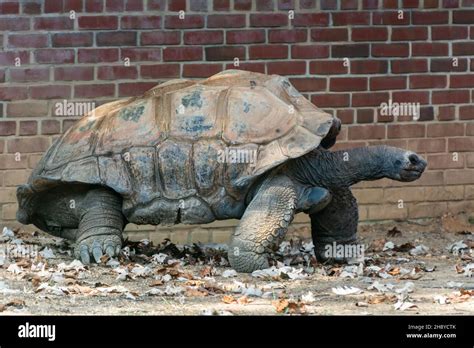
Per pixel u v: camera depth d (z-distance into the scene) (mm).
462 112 12109
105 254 9766
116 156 9797
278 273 9328
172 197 9688
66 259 10016
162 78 11648
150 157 9703
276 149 9539
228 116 9695
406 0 11922
